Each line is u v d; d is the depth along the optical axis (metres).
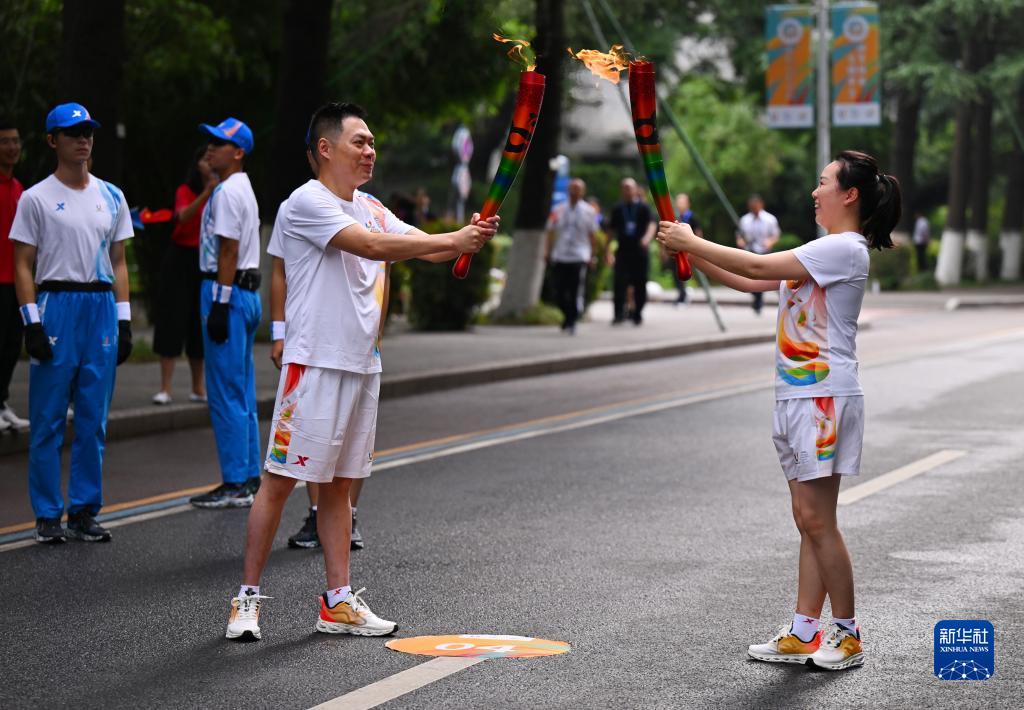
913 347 24.80
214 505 10.82
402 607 7.96
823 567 6.80
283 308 9.03
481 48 27.14
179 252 15.05
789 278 6.69
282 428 7.31
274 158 22.70
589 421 15.64
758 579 8.57
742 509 10.70
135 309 27.17
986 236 56.25
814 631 6.91
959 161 51.88
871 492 11.30
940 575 8.61
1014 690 6.48
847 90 31.34
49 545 9.55
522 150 6.84
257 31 26.86
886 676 6.69
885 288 47.66
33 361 9.65
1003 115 56.28
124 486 11.68
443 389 18.83
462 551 9.34
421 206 34.38
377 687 6.52
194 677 6.67
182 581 8.57
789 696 6.40
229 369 10.79
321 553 9.35
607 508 10.75
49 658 6.98
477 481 11.91
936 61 46.56
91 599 8.14
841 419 6.73
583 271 27.78
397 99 29.39
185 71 25.02
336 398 7.30
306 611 7.89
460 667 6.83
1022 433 14.48
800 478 6.78
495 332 26.75
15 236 9.54
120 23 17.48
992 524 10.09
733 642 7.26
